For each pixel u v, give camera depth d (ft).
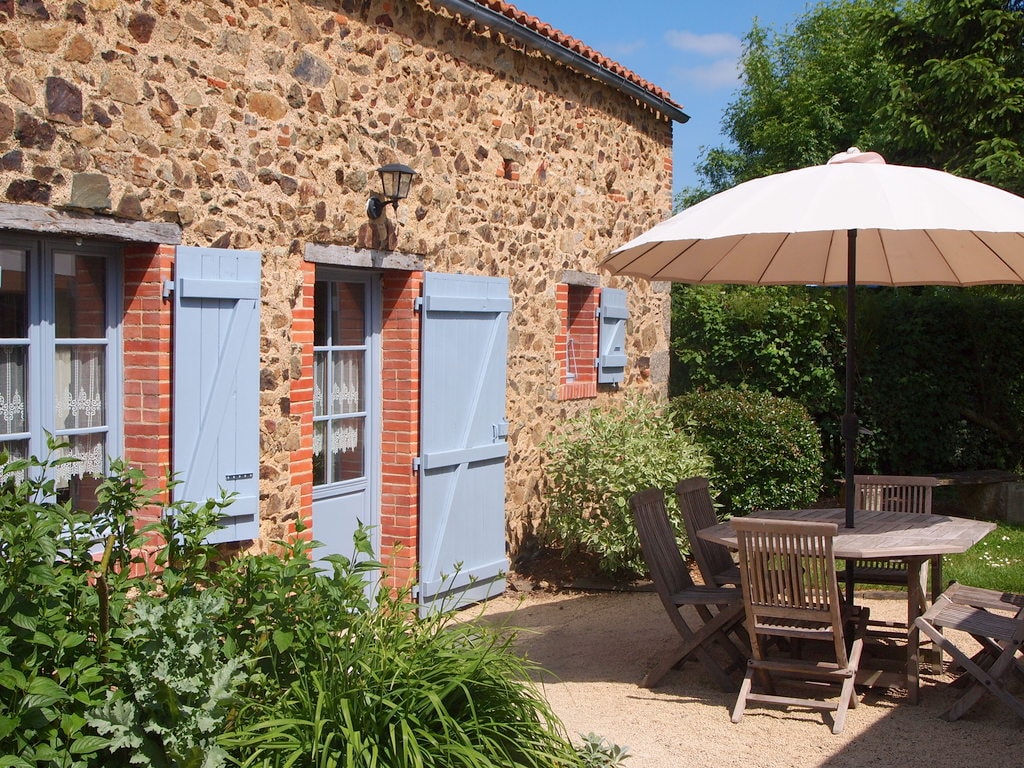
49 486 10.98
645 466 24.63
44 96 13.93
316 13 18.60
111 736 10.18
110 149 14.88
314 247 18.69
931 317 34.06
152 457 15.88
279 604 11.53
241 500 16.92
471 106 23.08
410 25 21.02
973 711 15.79
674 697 16.74
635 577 25.46
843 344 34.65
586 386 29.01
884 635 18.76
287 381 18.33
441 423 22.04
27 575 9.68
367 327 21.48
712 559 19.54
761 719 15.60
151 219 15.57
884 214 14.08
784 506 29.60
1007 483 31.86
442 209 22.22
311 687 11.35
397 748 10.62
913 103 36.14
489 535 23.91
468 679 11.48
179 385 15.99
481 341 23.24
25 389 14.66
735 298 36.11
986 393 34.42
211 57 16.53
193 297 16.12
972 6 34.37
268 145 17.67
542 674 18.10
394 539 21.67
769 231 14.30
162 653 10.32
